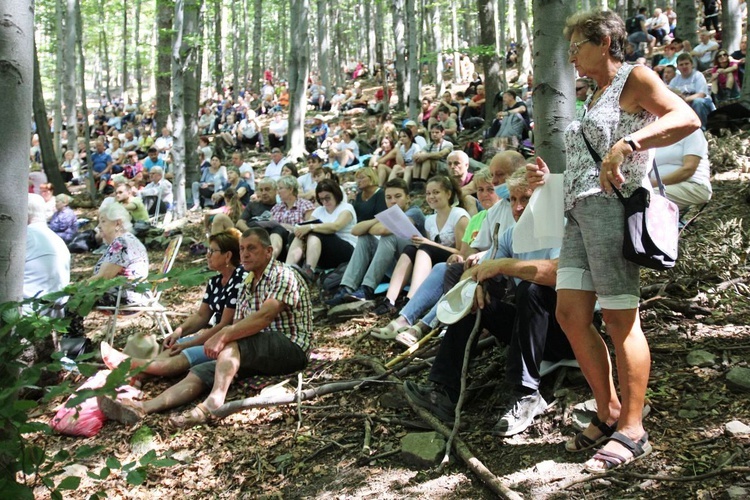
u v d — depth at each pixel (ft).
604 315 9.12
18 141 7.56
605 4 62.39
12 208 7.54
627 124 8.77
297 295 15.06
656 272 15.78
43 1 78.79
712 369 11.51
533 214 9.84
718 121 27.78
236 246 16.93
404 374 13.92
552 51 12.58
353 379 14.39
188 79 43.70
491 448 10.85
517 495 9.29
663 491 8.89
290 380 14.60
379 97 73.00
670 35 60.39
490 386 12.39
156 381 15.69
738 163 23.53
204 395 14.60
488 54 46.52
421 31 79.97
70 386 7.34
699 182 16.11
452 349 12.01
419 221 19.13
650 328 13.39
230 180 36.68
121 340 19.84
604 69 8.96
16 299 7.64
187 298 23.94
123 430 13.74
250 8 108.47
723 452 9.37
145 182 42.91
